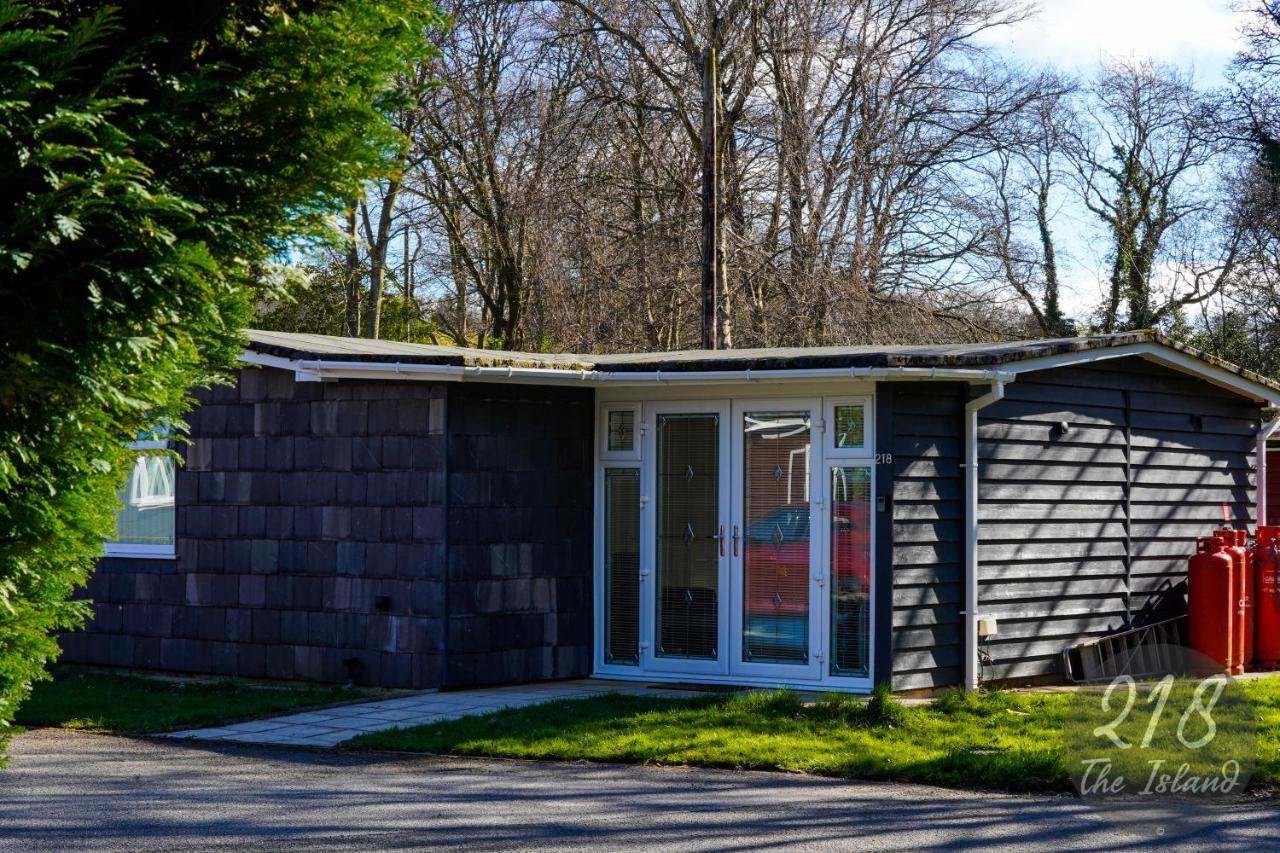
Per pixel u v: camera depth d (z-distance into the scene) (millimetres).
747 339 27750
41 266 4680
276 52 5250
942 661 11445
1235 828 7262
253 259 5449
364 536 12266
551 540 12547
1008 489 12086
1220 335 33688
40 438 4840
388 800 7965
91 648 14039
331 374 12016
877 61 27453
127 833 7141
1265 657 13547
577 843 6906
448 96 28094
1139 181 34938
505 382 12070
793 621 11797
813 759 8969
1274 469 19203
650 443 12531
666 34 27328
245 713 11000
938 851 6742
